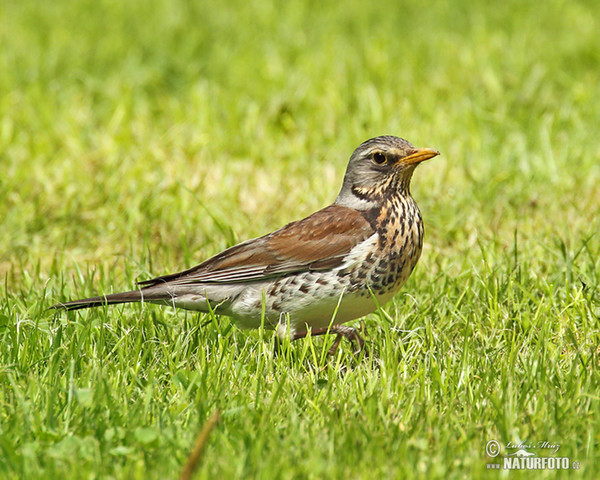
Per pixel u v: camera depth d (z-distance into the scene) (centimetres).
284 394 810
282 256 918
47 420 742
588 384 795
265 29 2369
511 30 2289
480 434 739
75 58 2100
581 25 2298
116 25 2406
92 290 1075
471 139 1611
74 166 1556
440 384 820
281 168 1559
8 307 980
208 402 783
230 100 1833
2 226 1339
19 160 1580
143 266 1152
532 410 773
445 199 1408
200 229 1341
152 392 794
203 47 2203
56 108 1839
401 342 930
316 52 2128
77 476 659
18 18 2473
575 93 1786
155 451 702
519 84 1873
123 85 1944
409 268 946
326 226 921
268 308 935
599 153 1555
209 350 944
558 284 1072
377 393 795
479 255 1196
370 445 707
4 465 679
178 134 1694
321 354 934
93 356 877
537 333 944
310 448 698
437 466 670
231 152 1631
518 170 1505
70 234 1323
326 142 1658
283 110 1769
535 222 1318
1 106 1794
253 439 709
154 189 1458
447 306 1031
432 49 2141
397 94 1848
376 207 936
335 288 916
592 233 1166
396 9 2566
